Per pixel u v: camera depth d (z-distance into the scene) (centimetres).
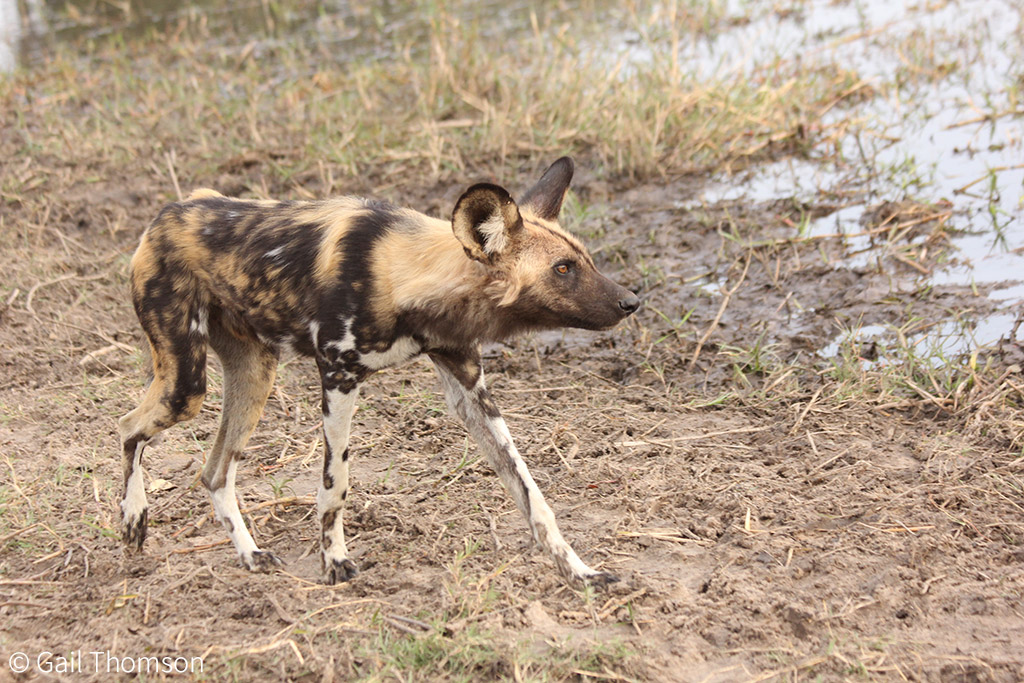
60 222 1070
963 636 464
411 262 518
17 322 879
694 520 568
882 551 525
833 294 850
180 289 550
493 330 537
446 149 1149
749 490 593
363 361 525
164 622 502
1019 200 945
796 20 1602
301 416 731
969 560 518
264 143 1211
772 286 874
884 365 742
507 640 465
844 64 1366
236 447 568
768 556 527
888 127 1159
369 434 703
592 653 452
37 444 695
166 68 1550
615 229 996
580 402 735
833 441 655
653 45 1467
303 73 1462
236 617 505
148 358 571
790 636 470
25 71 1561
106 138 1254
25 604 518
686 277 903
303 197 1073
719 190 1062
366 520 589
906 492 579
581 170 1120
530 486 527
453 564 536
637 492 602
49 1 2008
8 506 602
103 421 724
